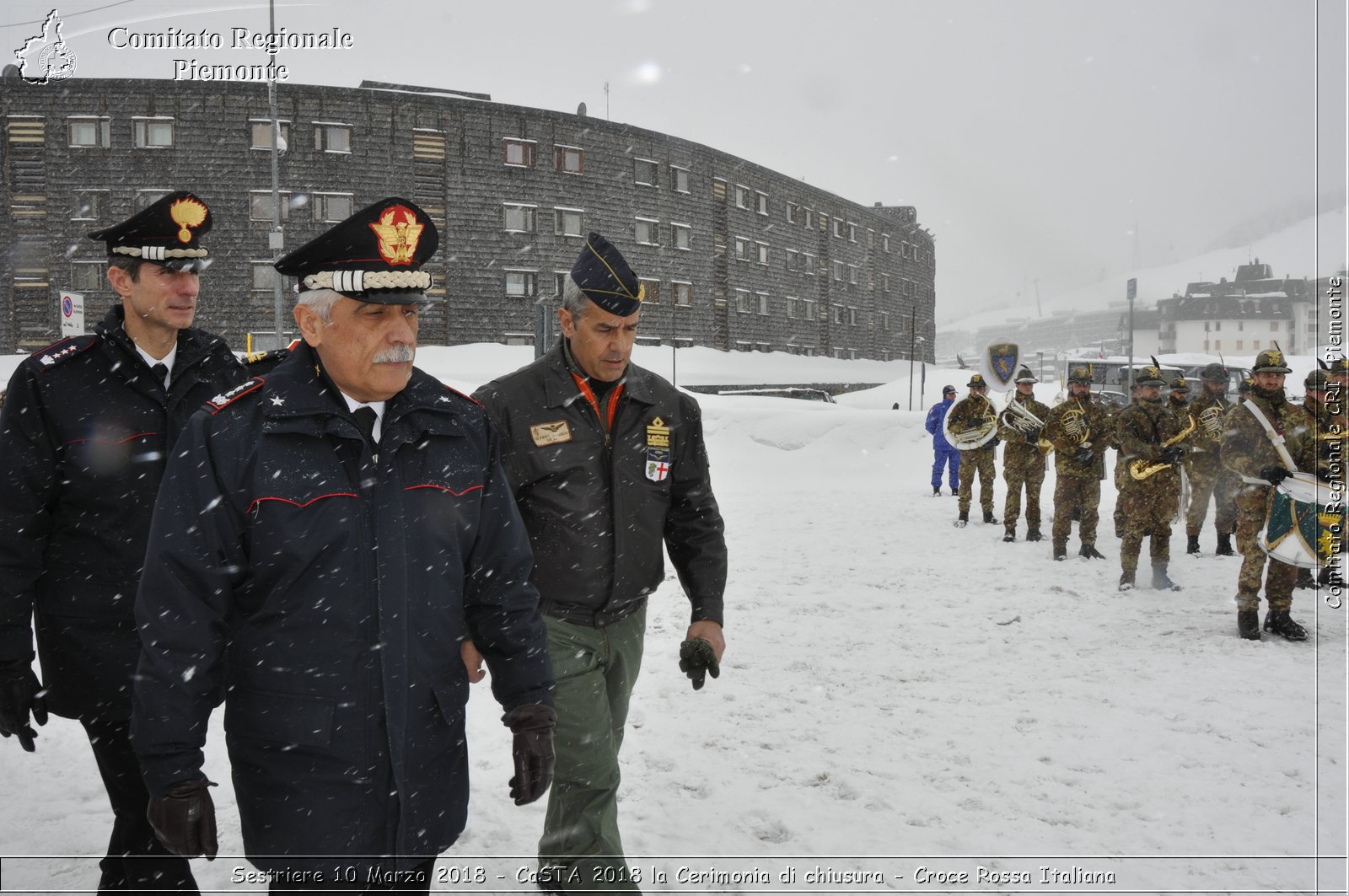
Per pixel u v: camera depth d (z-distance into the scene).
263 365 2.54
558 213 46.03
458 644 2.31
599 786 3.13
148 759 2.03
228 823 3.92
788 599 8.17
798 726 5.09
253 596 2.14
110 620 3.06
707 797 4.20
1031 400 11.42
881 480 19.61
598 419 3.21
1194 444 10.51
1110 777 4.35
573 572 3.17
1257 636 6.74
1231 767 4.44
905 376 71.44
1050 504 15.55
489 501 2.42
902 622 7.35
